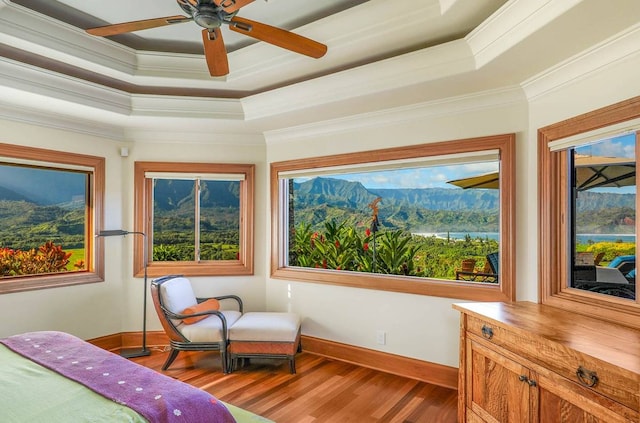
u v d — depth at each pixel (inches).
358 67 108.9
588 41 79.0
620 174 83.5
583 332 71.0
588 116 85.4
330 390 115.2
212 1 67.6
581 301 87.7
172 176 160.4
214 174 162.9
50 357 74.1
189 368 132.5
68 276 141.6
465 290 116.7
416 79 103.7
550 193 97.7
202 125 149.0
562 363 63.9
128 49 114.0
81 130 144.4
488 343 83.2
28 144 130.8
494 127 112.4
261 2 91.6
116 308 154.3
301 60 110.4
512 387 75.5
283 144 160.7
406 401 108.4
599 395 57.2
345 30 97.7
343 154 143.0
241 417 82.1
